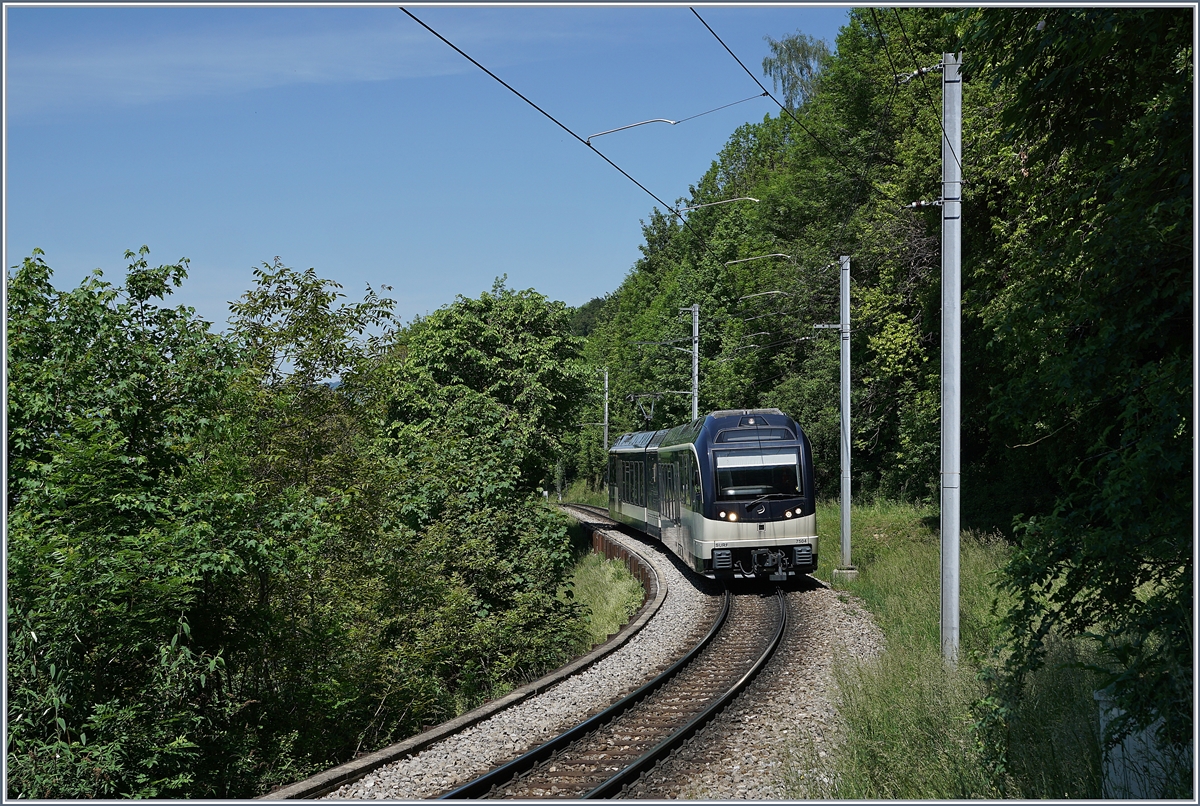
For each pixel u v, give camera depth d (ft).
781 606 60.08
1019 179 45.73
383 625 46.96
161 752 29.96
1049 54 25.50
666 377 182.91
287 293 50.96
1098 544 22.79
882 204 92.27
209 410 38.14
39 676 27.50
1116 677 21.38
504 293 102.47
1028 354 26.84
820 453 127.13
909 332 85.51
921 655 39.32
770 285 144.05
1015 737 26.02
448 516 62.39
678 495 76.69
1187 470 21.58
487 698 50.98
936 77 92.12
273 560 35.76
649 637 53.52
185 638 34.12
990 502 87.92
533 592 59.77
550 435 98.43
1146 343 23.26
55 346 33.96
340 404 51.47
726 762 29.94
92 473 30.94
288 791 27.27
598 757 31.04
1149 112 23.61
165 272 37.29
